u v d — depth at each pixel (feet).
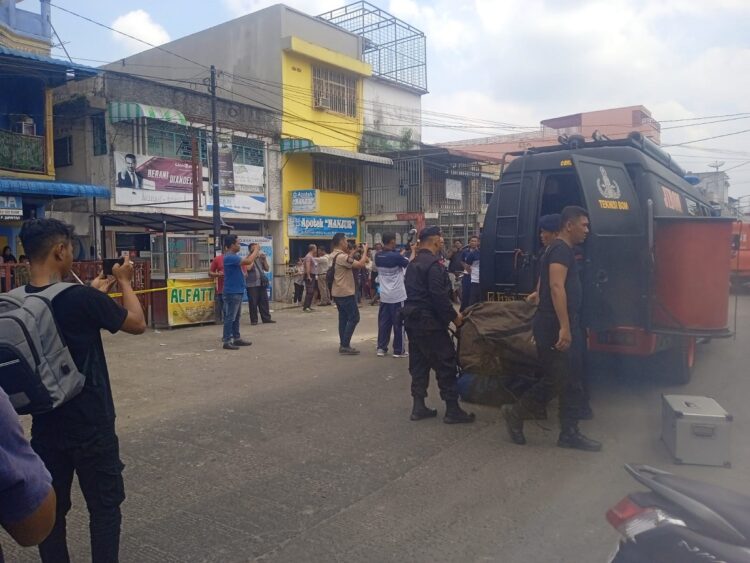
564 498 13.61
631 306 19.83
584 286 18.58
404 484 14.52
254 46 74.38
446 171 84.64
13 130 49.60
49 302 8.95
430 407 21.16
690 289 19.35
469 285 40.78
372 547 11.60
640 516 7.52
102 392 9.69
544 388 16.76
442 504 13.41
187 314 41.06
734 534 6.83
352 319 30.73
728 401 21.62
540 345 16.63
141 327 10.25
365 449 16.93
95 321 9.43
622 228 19.72
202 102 60.54
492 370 19.25
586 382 19.47
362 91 83.10
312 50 73.67
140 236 52.13
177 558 11.32
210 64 78.38
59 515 9.77
